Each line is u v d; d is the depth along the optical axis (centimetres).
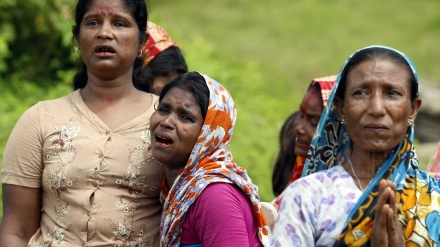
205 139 412
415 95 418
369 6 2128
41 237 441
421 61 1772
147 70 557
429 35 1931
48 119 444
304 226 401
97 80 452
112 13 445
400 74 409
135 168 436
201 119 414
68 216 433
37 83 1070
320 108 514
